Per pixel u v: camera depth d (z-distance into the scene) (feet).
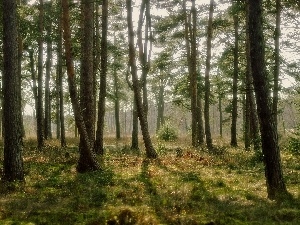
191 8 83.61
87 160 47.73
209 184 38.32
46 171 47.52
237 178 41.78
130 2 62.95
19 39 84.23
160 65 92.48
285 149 69.15
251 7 32.89
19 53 85.15
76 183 39.17
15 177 39.50
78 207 28.94
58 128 122.83
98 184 38.70
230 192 34.68
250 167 50.42
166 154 69.10
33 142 94.22
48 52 93.40
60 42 85.35
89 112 50.80
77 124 47.24
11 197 33.01
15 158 39.73
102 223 23.86
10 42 39.96
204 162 54.54
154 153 63.26
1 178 39.47
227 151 71.97
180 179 41.29
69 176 43.93
